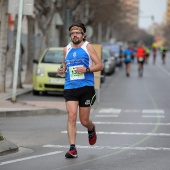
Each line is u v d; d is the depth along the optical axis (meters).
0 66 36.28
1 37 35.62
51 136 20.86
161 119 26.45
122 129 22.77
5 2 35.00
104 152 17.28
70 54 16.27
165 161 15.80
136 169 14.65
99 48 35.31
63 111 28.58
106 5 104.44
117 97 39.56
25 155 16.83
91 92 16.30
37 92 39.22
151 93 43.44
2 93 36.53
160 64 117.12
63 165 15.18
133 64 113.31
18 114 27.14
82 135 20.97
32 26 46.41
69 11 56.84
